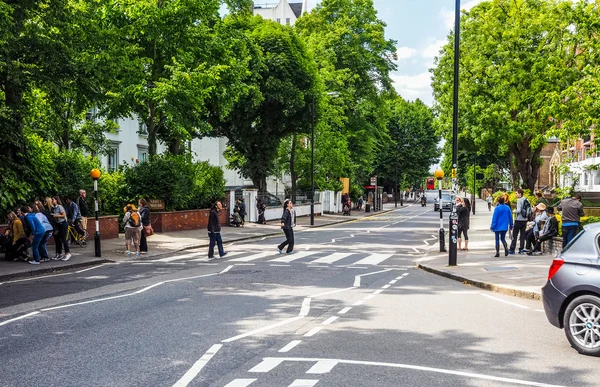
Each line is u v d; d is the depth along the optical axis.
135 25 28.06
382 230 35.69
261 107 43.59
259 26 43.75
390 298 11.64
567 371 6.48
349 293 12.27
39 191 22.64
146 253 20.97
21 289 13.09
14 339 7.98
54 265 16.91
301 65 42.97
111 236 25.91
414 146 91.56
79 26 22.36
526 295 11.77
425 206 90.69
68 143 31.72
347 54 54.91
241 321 9.16
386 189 112.62
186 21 28.73
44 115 27.52
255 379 6.04
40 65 20.23
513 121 32.72
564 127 22.77
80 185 25.12
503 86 32.94
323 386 5.81
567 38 29.89
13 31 19.41
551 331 8.59
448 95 41.00
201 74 27.38
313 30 56.62
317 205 56.19
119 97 26.98
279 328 8.64
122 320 9.23
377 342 7.79
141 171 30.38
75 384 5.91
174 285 13.30
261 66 40.91
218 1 31.67
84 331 8.44
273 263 18.25
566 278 7.64
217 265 17.70
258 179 46.41
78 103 22.98
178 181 31.09
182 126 27.91
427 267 16.69
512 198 31.94
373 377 6.13
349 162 57.62
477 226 37.75
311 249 23.22
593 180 49.03
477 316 9.73
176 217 31.30
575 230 16.91
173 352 7.19
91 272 16.25
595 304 7.28
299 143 53.88
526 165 35.88
